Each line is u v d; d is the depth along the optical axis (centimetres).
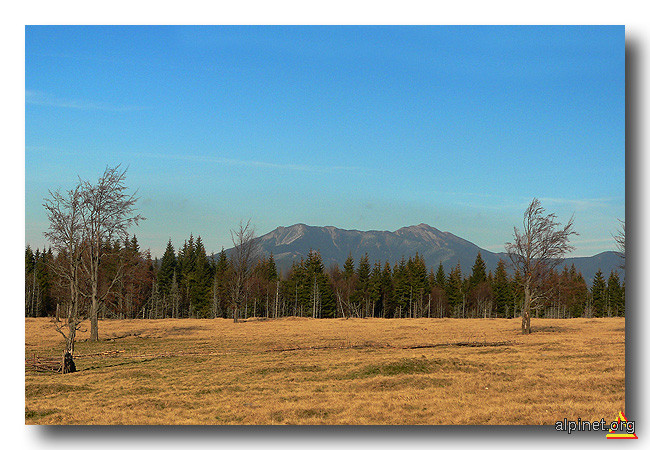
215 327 5822
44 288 8288
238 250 7462
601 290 11038
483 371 2480
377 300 11475
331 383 2305
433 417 1723
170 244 11331
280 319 7581
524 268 5031
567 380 2203
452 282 11988
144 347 3959
